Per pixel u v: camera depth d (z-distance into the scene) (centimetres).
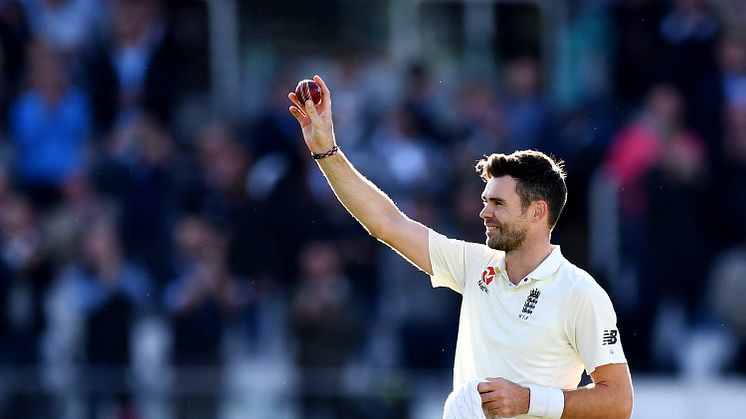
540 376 1659
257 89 4350
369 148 4056
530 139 4184
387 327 3616
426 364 3600
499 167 1689
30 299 3659
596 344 1638
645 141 3966
